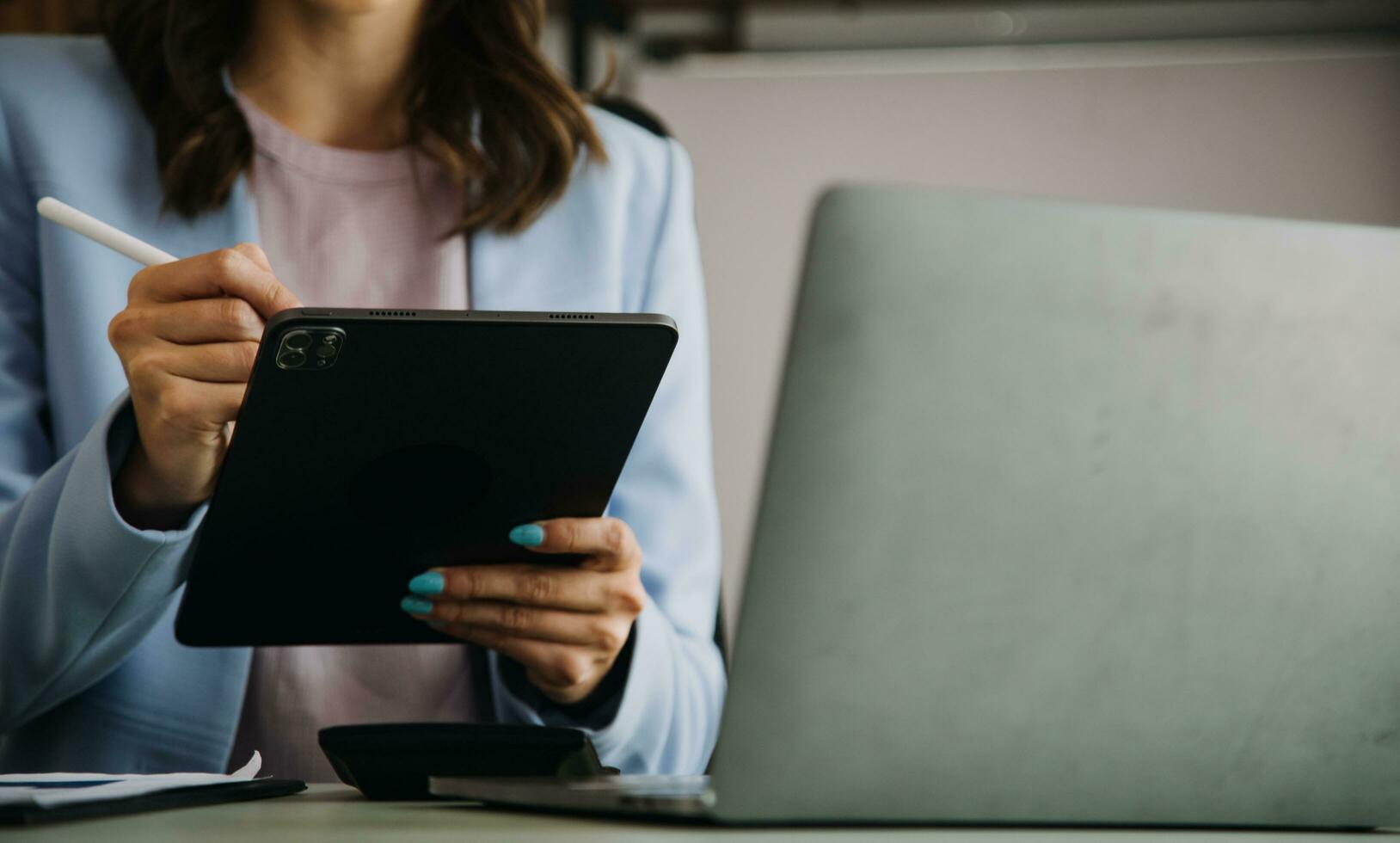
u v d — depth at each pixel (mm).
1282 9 3881
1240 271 448
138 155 1087
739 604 426
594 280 1158
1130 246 436
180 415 745
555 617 823
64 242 1036
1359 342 462
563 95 1174
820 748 431
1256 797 478
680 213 1265
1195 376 446
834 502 420
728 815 431
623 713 882
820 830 445
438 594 786
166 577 820
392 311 624
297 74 1140
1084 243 431
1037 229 427
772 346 4434
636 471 1143
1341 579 470
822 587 424
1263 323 451
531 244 1157
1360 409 464
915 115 4418
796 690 427
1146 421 443
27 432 1007
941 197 420
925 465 424
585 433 729
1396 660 479
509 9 1153
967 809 449
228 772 1021
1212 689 464
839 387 417
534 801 521
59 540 803
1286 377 455
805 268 416
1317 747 479
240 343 747
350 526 732
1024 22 3998
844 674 429
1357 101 4254
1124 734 457
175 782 604
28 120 1070
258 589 763
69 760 954
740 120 4469
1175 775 467
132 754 966
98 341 1022
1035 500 434
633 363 696
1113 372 437
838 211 414
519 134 1150
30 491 863
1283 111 4285
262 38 1134
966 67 4391
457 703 1068
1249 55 4285
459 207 1156
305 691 1037
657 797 461
